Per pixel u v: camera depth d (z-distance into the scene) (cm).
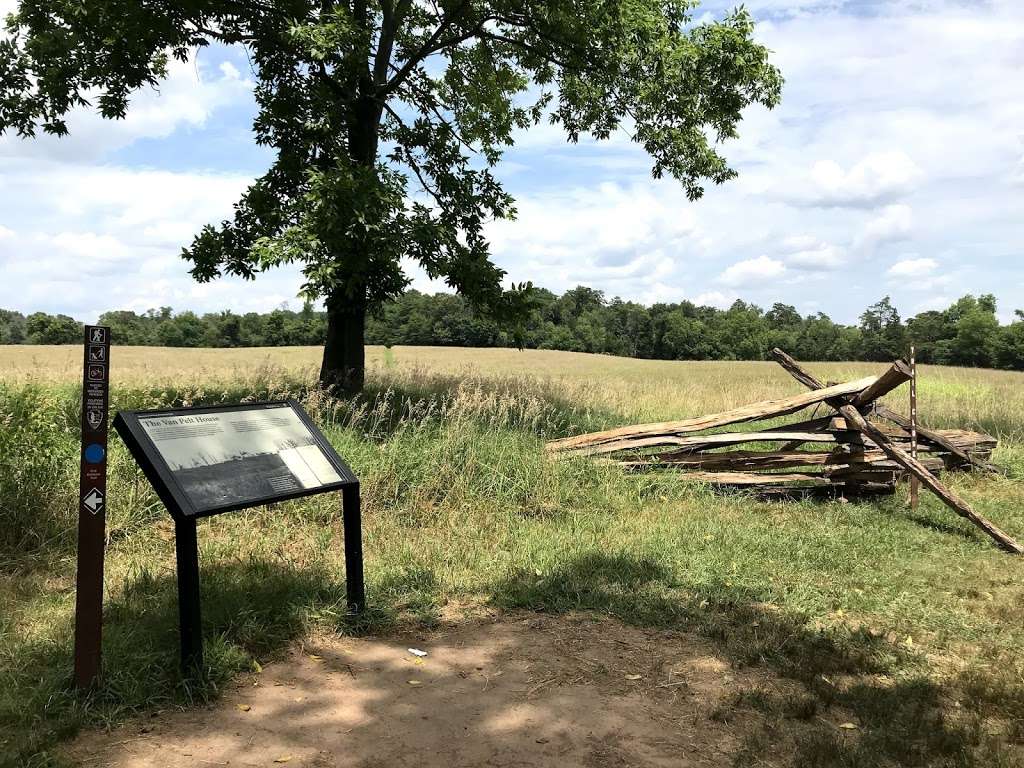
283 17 1148
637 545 601
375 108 1235
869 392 785
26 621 422
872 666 382
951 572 552
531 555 572
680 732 316
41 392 706
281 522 627
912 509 754
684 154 1329
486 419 944
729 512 725
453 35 1367
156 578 491
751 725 322
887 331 10775
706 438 817
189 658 344
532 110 1570
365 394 1205
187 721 320
